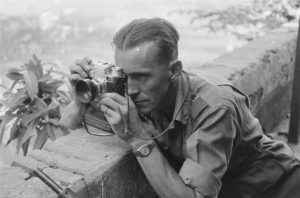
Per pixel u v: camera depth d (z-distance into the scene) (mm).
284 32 3980
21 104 3125
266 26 4863
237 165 1885
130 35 1529
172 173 1683
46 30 11547
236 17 5027
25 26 11703
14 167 1838
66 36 11336
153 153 1697
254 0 4996
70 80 1743
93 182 1731
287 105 3992
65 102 3188
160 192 1695
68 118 1867
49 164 1837
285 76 3781
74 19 12391
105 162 1832
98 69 1677
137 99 1640
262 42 3633
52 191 1672
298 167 1927
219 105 1655
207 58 9508
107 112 1664
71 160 1847
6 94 3285
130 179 1938
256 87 3145
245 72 2992
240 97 1790
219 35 10703
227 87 1785
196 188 1645
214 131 1646
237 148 1840
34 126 3057
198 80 1747
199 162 1661
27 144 3162
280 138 3598
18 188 1688
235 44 6609
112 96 1645
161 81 1575
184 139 1761
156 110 1763
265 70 3287
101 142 1987
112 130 1811
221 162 1661
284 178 1915
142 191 2047
